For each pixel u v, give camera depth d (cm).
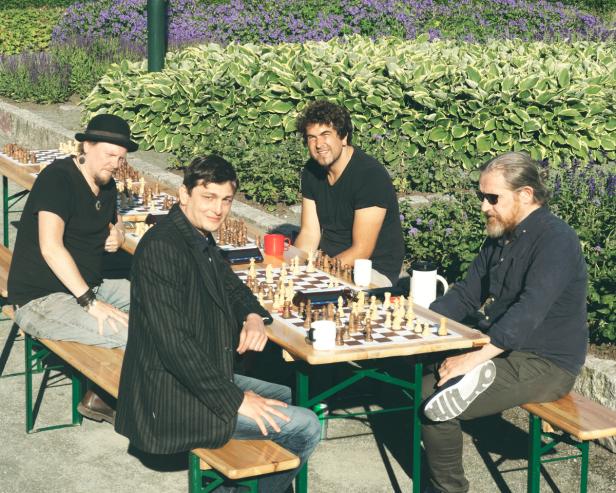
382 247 628
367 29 1992
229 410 412
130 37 2041
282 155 1084
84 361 516
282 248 625
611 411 464
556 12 2238
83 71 1753
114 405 567
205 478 478
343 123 603
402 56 1277
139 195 772
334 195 630
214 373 410
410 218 876
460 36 2033
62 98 1692
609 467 536
